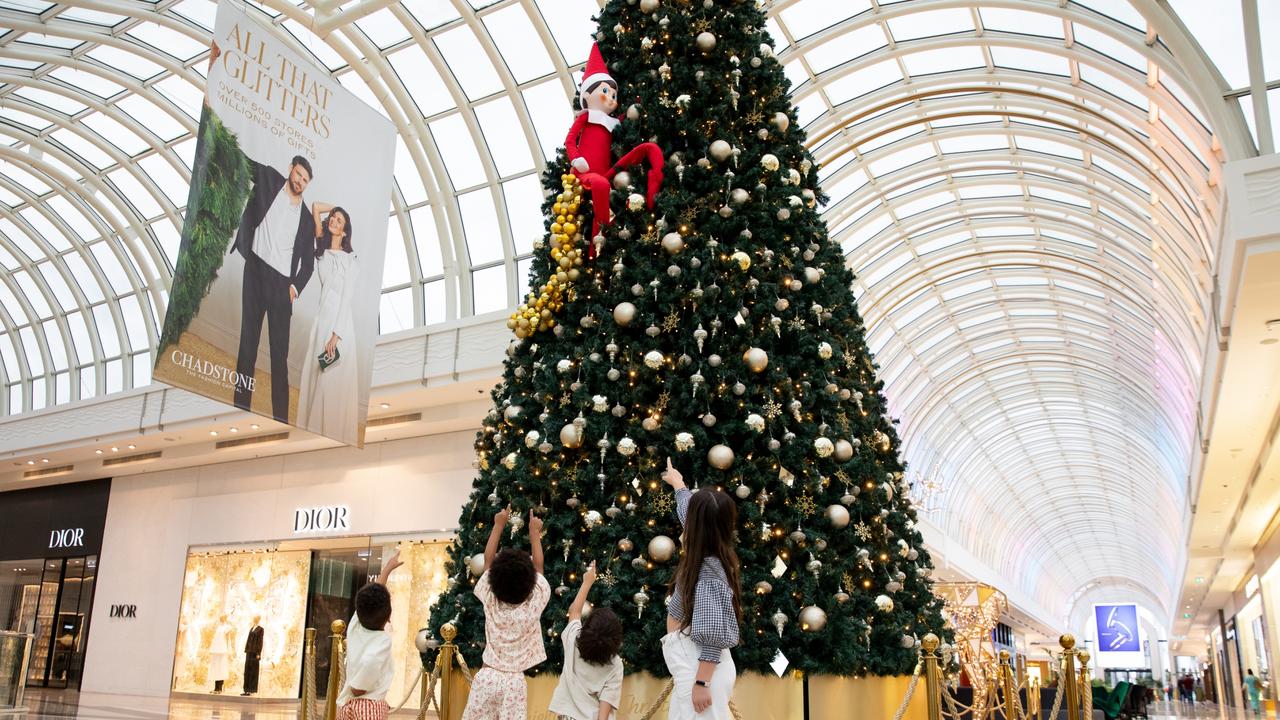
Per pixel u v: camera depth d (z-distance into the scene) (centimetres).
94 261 3041
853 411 749
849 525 681
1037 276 3266
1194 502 3008
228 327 1036
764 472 641
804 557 645
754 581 616
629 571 633
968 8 1914
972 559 4794
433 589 2400
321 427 1134
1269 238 1205
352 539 2573
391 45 2150
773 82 775
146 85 2325
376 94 2159
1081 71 1967
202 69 2245
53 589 3247
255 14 2030
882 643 691
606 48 831
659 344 684
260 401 1064
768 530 621
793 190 739
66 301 3284
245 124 1061
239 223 1049
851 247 2853
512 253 2338
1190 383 3034
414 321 2498
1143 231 2425
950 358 3956
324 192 1159
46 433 3033
